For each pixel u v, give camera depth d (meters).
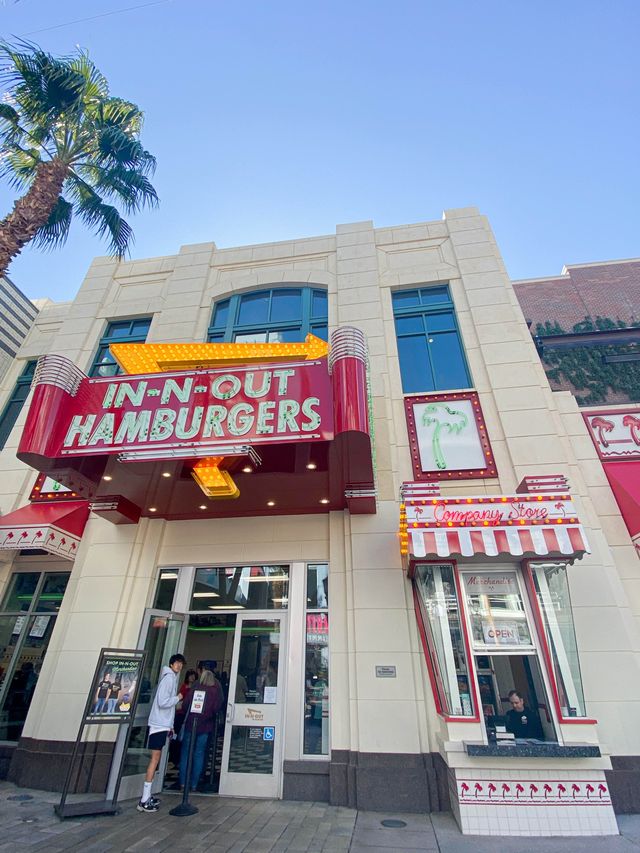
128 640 7.67
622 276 12.34
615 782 5.86
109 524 8.79
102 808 5.72
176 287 12.14
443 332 10.35
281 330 11.00
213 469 6.66
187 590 8.21
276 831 5.20
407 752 6.33
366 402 6.12
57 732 7.09
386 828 5.34
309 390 6.39
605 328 11.37
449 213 12.08
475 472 8.32
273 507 8.33
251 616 7.81
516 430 8.61
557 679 5.93
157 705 6.46
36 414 6.55
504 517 6.14
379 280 11.27
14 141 9.61
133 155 10.19
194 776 6.79
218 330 11.31
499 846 4.81
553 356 10.92
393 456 8.62
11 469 10.02
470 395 9.23
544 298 12.40
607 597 6.94
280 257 12.26
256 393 6.50
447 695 6.05
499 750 5.46
